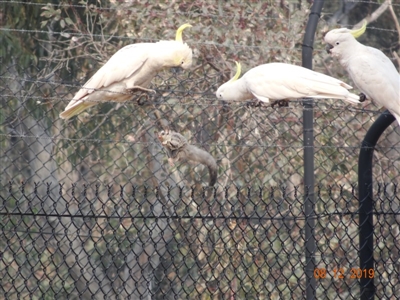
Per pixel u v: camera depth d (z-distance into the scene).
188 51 8.66
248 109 10.62
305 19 13.70
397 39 17.39
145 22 13.36
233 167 11.53
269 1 13.55
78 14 14.73
